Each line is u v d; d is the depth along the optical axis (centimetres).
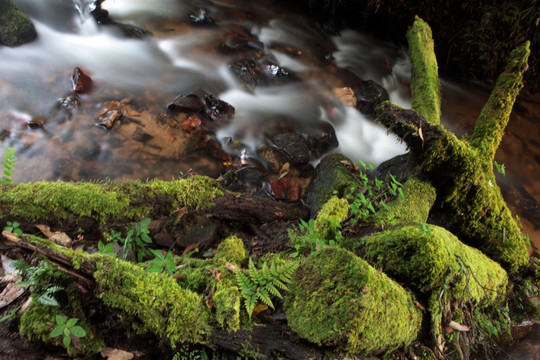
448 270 264
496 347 312
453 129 693
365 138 618
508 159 630
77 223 302
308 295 227
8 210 276
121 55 645
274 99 641
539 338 325
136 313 229
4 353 218
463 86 807
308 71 721
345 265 227
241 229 389
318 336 218
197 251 346
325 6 873
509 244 386
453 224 394
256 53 729
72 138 474
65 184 301
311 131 580
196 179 353
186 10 809
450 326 269
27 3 641
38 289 237
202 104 554
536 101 764
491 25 738
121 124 506
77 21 668
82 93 537
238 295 232
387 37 881
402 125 356
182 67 654
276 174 495
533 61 748
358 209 344
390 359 242
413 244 262
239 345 224
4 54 570
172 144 499
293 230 381
